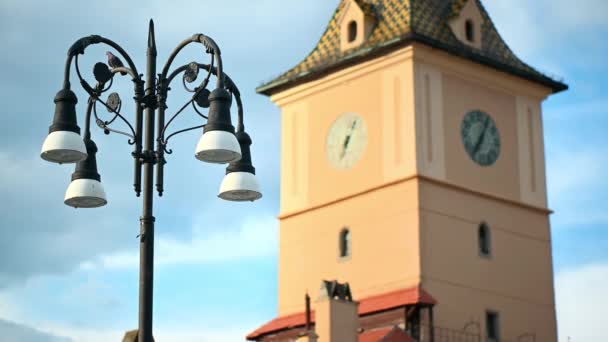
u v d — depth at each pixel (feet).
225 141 114.21
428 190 238.68
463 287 238.27
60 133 114.21
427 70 244.01
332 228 249.34
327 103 255.91
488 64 249.75
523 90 259.19
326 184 252.62
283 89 262.26
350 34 251.80
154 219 115.34
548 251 254.68
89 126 122.72
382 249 239.50
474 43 250.78
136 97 117.91
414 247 234.58
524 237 251.80
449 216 240.53
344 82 252.83
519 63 257.14
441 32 246.27
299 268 253.03
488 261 244.01
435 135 242.78
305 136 258.78
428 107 242.99
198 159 116.16
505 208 250.16
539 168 258.16
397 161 241.35
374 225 242.37
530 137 258.57
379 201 242.78
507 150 253.85
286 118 263.29
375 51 244.01
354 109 250.37
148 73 118.01
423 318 229.25
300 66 258.57
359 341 231.09
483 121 250.98
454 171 243.60
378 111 246.06
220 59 115.85
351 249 245.04
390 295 233.55
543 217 256.32
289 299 252.83
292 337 246.27
